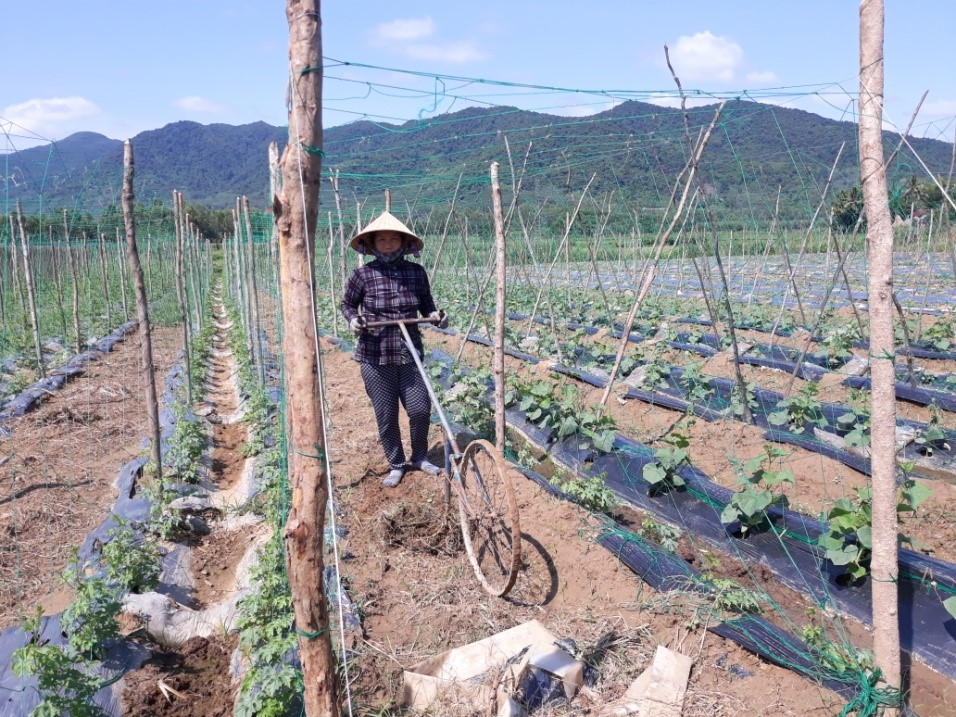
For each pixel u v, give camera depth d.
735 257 24.53
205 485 6.60
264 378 10.12
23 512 5.95
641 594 4.31
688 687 3.50
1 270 15.45
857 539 4.25
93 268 22.94
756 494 4.78
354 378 10.17
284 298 2.86
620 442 6.63
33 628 3.54
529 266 23.58
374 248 5.57
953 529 4.98
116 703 3.55
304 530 2.91
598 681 3.55
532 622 3.87
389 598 4.39
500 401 6.05
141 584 4.46
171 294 22.78
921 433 6.46
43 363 10.97
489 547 4.76
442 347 12.55
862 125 2.98
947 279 15.51
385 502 5.48
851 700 3.29
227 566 5.12
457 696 3.40
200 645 4.12
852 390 7.82
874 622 3.23
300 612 2.99
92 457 7.41
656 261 7.20
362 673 3.69
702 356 10.32
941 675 3.60
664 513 5.51
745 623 3.86
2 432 8.08
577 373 9.34
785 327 11.31
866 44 2.93
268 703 3.27
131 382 10.98
